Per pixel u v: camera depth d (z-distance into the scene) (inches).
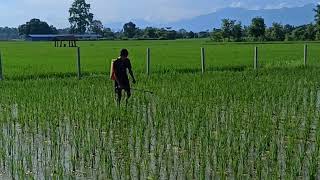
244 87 740.0
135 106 595.5
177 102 605.6
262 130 437.4
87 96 663.1
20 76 964.0
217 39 4904.0
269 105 582.6
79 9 7588.6
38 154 383.2
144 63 1344.7
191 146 396.2
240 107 567.5
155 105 595.2
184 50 2400.3
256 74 966.4
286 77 894.4
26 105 584.1
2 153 367.2
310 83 800.9
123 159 361.4
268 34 4611.2
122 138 423.2
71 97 651.5
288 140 410.6
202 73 999.6
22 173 320.2
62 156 377.4
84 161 359.9
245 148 367.6
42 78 944.3
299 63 1210.0
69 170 341.7
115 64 594.6
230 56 1754.4
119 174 329.1
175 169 341.4
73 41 3978.8
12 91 725.9
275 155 355.6
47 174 332.8
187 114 518.3
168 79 874.1
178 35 7268.7
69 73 1030.4
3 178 328.2
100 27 7770.7
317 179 321.1
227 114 535.5
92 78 914.1
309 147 395.5
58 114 519.5
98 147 396.8
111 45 3479.3
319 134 415.5
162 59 1583.4
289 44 3243.1
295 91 697.6
